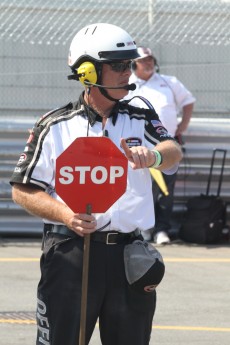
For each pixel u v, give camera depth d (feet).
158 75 75.61
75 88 83.61
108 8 82.58
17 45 82.48
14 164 79.05
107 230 28.30
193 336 48.11
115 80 28.55
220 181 81.76
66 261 28.27
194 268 67.15
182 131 78.02
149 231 78.69
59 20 82.17
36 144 28.84
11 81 82.74
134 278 27.81
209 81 85.66
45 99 83.30
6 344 45.98
